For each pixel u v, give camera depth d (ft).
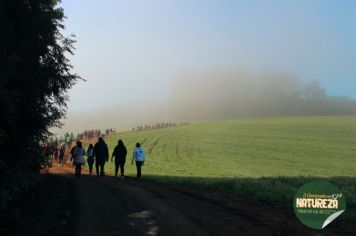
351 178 82.89
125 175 95.66
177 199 47.24
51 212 39.60
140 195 50.72
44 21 48.24
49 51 53.67
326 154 168.86
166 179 75.10
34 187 52.29
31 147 54.39
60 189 56.95
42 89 51.88
